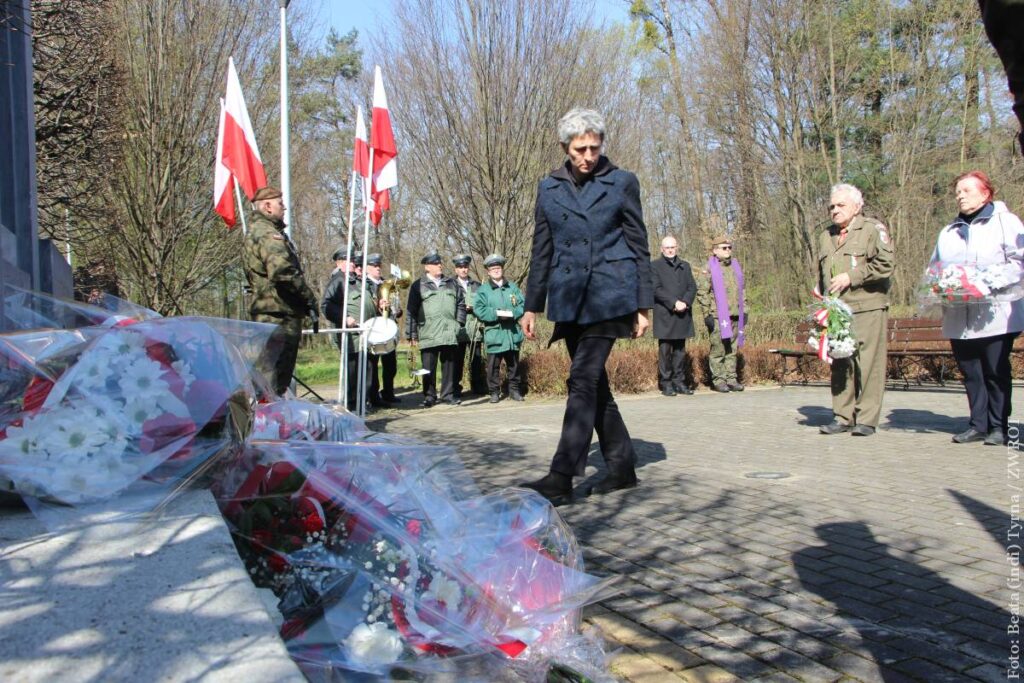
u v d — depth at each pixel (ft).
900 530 15.02
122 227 57.62
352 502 8.27
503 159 53.36
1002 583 12.14
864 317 26.20
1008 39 6.28
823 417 31.63
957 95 75.10
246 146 33.01
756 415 32.86
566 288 17.40
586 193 17.46
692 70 87.76
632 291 17.33
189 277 66.90
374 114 34.42
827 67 75.77
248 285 24.94
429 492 9.05
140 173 59.93
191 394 8.30
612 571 13.09
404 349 55.06
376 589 7.83
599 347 17.53
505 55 52.90
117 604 5.95
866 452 23.30
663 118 104.06
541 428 30.73
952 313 24.27
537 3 53.01
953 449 23.54
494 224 54.34
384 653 7.55
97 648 5.43
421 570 8.09
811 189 78.74
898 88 76.84
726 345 44.39
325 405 11.42
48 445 7.80
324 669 7.32
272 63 68.74
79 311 10.05
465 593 8.14
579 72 56.44
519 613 8.51
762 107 78.38
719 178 90.63
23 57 26.05
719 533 15.05
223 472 8.30
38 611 5.87
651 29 98.27
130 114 58.39
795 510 16.61
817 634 10.45
